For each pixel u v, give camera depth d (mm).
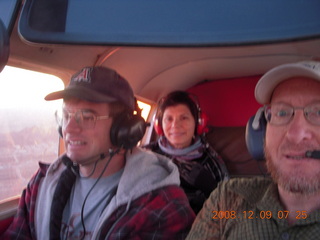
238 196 1309
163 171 1591
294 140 1094
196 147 2504
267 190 1240
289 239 1092
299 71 1104
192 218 1512
